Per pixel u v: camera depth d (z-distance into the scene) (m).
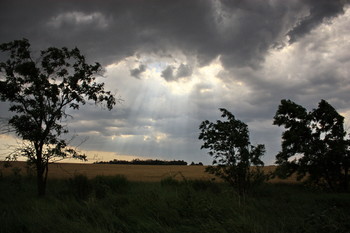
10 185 18.42
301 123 23.73
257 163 17.69
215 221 7.18
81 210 9.01
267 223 7.44
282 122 24.31
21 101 16.97
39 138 16.33
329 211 8.29
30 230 7.10
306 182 23.50
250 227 6.65
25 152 16.25
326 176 22.89
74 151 17.27
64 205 9.48
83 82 18.47
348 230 6.62
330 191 22.23
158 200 9.40
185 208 8.62
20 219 7.92
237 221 6.97
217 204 9.01
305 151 22.95
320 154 22.81
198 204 8.73
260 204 10.66
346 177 22.56
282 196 15.59
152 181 24.06
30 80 17.05
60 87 17.92
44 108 16.73
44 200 12.20
